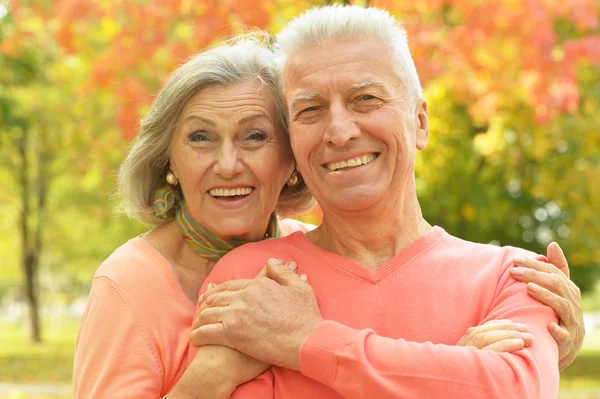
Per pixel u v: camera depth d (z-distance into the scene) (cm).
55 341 3016
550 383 220
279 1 659
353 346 218
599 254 1523
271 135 271
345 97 239
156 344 258
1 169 2394
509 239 1703
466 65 767
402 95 244
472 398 209
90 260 3116
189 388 232
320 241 269
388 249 257
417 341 235
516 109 1148
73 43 841
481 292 243
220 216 272
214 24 643
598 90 1319
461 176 1390
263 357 227
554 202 1594
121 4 741
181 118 272
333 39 242
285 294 234
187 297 274
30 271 2623
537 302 238
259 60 273
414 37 693
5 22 1090
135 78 779
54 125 1747
